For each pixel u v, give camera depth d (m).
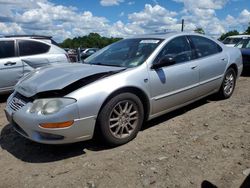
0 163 3.62
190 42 5.19
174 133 4.39
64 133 3.45
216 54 5.71
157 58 4.42
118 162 3.52
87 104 3.53
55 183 3.13
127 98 3.92
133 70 4.09
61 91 3.54
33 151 3.93
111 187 3.01
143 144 4.02
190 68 4.90
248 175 3.16
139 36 5.18
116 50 4.96
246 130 4.43
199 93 5.27
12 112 3.82
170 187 2.98
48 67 4.49
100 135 3.79
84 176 3.24
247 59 9.58
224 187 2.96
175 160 3.53
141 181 3.10
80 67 4.23
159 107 4.47
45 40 7.44
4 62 6.66
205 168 3.32
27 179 3.24
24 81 4.12
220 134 4.30
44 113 3.45
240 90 7.23
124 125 3.98
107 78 3.80
